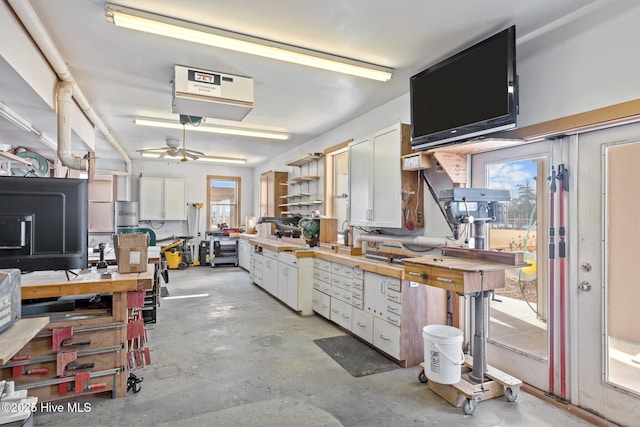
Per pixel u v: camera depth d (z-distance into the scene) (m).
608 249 2.37
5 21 2.19
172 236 9.25
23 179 2.15
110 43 2.86
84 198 2.29
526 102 2.80
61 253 2.22
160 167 9.20
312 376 3.00
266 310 5.09
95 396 2.61
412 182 3.73
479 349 2.64
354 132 5.10
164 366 3.17
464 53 2.86
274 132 5.94
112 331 2.57
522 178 2.93
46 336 2.40
